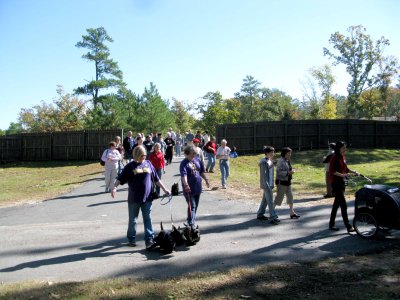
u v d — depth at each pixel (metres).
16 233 9.28
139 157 7.47
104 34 50.38
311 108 68.88
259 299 5.04
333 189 8.36
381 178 16.61
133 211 7.62
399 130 32.84
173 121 59.03
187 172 8.22
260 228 8.90
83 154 31.69
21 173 26.36
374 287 5.33
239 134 29.55
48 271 6.49
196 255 7.05
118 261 6.88
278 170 9.52
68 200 14.05
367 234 7.85
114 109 45.12
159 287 5.50
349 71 60.94
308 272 5.99
